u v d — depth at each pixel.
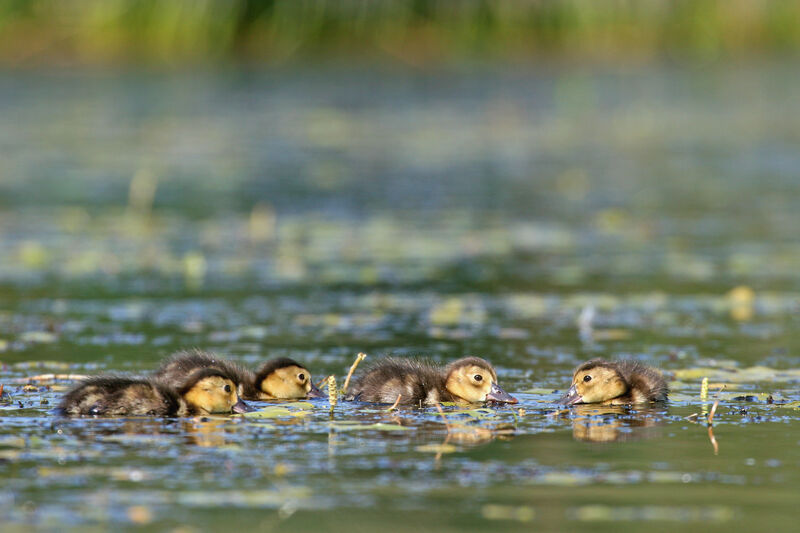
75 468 8.96
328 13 47.38
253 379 11.91
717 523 7.89
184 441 9.77
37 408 10.86
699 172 29.88
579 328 15.35
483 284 18.17
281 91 43.59
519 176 29.36
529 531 7.73
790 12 50.50
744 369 13.07
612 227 23.00
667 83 45.41
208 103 41.00
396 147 33.88
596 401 11.47
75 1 46.06
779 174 29.34
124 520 7.84
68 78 44.97
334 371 12.94
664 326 15.52
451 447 9.70
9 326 15.11
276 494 8.41
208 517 7.92
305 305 16.62
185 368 11.82
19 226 22.83
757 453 9.57
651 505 8.24
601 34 48.72
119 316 15.80
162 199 26.02
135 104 40.47
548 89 44.28
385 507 8.16
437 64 47.31
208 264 19.62
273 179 28.70
